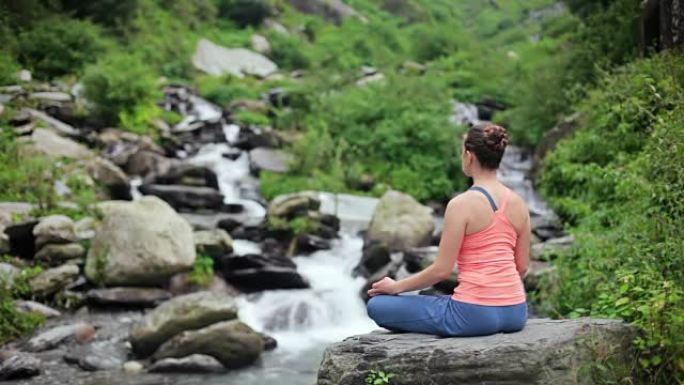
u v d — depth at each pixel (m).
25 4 18.80
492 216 3.74
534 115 16.28
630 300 4.67
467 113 19.62
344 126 16.42
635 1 12.77
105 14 21.73
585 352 3.75
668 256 4.84
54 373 6.81
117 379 6.70
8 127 12.84
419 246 10.27
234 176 14.72
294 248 10.81
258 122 17.73
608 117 9.48
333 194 13.70
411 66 25.19
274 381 6.81
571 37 19.28
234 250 10.34
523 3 38.03
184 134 16.31
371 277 9.38
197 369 6.96
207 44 25.11
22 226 9.26
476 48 26.69
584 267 6.74
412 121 15.66
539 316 7.25
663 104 6.98
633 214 6.31
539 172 12.77
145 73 17.16
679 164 5.42
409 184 14.72
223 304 7.43
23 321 7.82
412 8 36.56
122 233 8.93
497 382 3.60
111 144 14.23
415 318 3.95
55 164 11.87
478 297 3.76
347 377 3.79
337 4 32.84
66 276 8.76
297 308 8.88
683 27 8.78
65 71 17.91
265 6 28.94
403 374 3.71
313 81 18.92
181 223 9.33
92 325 7.90
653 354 3.97
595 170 8.69
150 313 7.48
